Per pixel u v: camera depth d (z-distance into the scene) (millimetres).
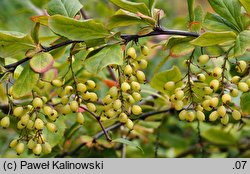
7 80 548
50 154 710
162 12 558
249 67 586
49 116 552
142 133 802
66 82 591
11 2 1025
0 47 535
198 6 595
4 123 559
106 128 736
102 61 525
